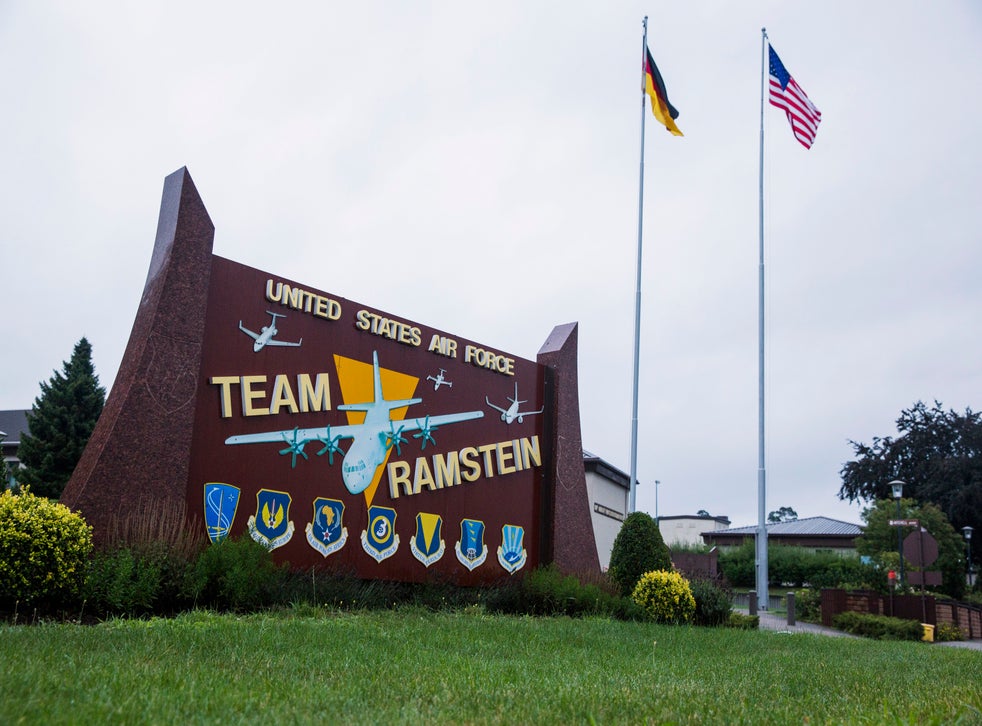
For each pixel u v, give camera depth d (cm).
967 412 5844
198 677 614
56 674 586
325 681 645
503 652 964
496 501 2052
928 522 4378
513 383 2155
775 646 1455
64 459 3931
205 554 1317
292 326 1652
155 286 1441
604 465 3709
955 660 1386
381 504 1777
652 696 661
